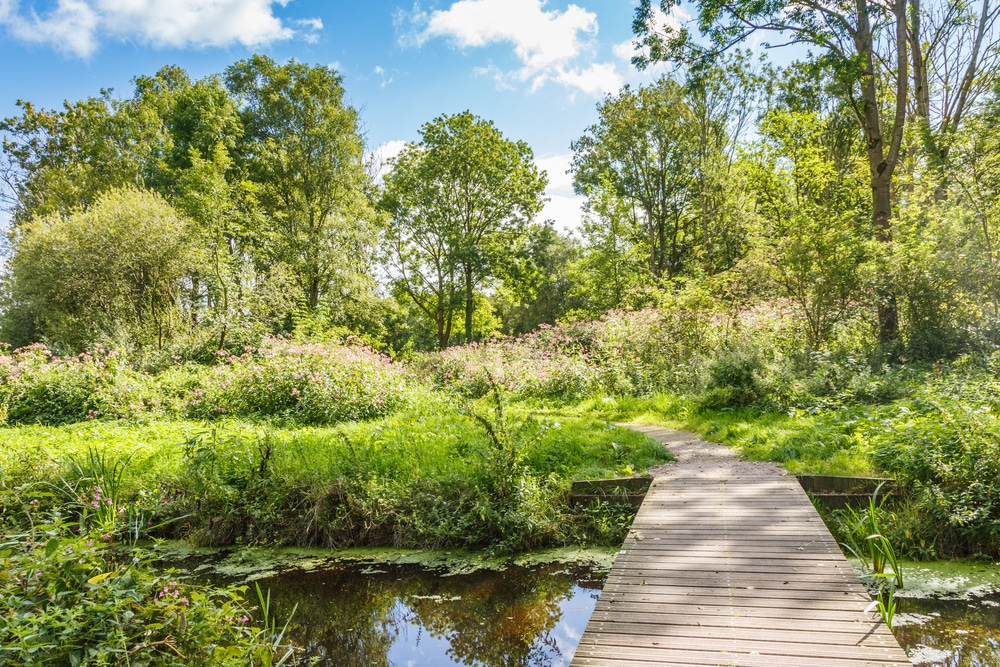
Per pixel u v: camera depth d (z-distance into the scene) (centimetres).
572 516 779
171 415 1374
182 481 851
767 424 1065
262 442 932
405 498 805
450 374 1862
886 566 636
